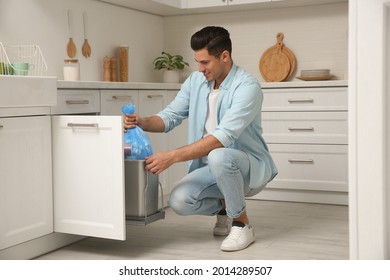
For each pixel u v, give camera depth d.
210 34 2.72
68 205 2.69
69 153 2.66
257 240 2.95
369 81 1.95
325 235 3.05
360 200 2.00
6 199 2.46
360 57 1.96
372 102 1.96
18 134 2.52
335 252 2.70
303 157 4.04
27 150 2.57
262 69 4.59
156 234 3.10
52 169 2.71
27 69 3.02
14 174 2.50
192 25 4.85
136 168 2.60
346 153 3.90
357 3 1.95
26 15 3.42
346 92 3.87
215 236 3.04
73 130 2.64
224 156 2.64
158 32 4.89
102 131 2.56
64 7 3.75
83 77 3.96
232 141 2.67
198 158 2.81
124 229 2.54
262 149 2.93
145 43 4.71
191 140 2.97
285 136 4.09
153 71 4.83
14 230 2.50
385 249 1.99
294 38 4.51
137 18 4.59
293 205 4.00
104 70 4.11
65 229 2.70
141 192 2.61
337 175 3.95
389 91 1.97
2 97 2.40
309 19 4.45
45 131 2.66
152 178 2.67
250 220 3.47
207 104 2.90
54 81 2.70
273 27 4.57
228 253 2.70
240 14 4.68
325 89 3.93
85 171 2.62
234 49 4.73
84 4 3.96
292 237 3.01
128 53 4.41
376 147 1.96
